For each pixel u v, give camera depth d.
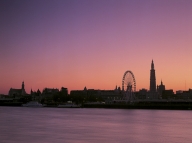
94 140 91.62
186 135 105.06
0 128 121.38
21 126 129.62
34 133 105.88
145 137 99.50
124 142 89.25
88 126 132.12
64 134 103.75
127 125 138.88
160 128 126.81
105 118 186.25
